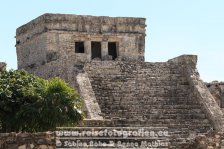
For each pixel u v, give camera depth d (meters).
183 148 31.52
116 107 41.25
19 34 60.53
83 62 44.78
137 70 45.03
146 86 43.72
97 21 58.41
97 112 38.91
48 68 51.25
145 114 40.69
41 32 56.56
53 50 55.91
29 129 31.58
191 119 40.66
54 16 56.31
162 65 45.88
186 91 43.97
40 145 24.03
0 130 31.69
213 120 40.25
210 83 51.53
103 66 44.59
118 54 59.19
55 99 32.03
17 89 32.41
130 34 59.66
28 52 58.88
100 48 59.06
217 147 31.08
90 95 40.94
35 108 31.66
